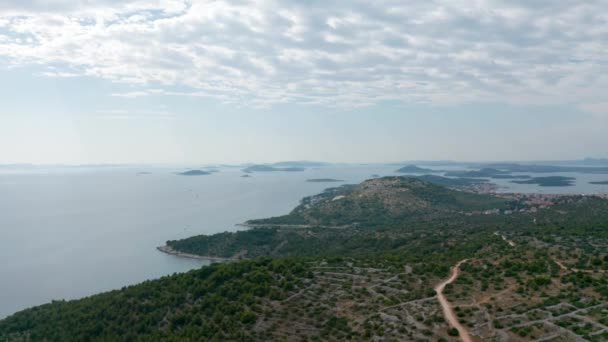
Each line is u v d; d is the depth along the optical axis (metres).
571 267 105.19
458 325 80.44
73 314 113.25
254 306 99.56
